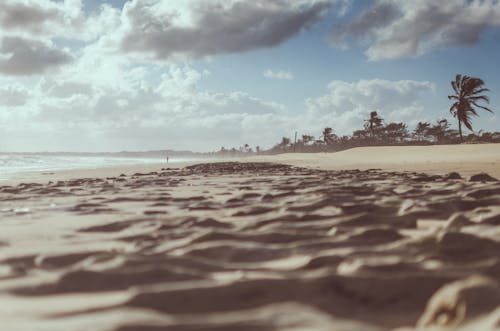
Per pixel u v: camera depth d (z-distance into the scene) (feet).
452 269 6.03
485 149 106.01
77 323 3.93
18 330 3.88
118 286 5.57
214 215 13.80
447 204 13.70
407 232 9.91
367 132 391.04
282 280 5.35
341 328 4.07
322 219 11.78
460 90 171.22
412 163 71.05
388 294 5.15
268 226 10.84
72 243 9.27
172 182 34.88
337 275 5.49
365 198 17.02
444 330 3.85
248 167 77.20
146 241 9.32
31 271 6.82
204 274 6.04
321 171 54.39
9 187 29.53
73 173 60.13
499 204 14.23
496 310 3.82
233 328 3.88
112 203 18.28
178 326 3.82
